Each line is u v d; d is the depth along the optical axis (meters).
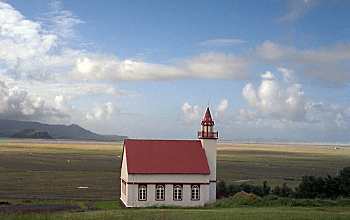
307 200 70.62
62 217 51.22
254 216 53.00
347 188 76.81
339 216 53.22
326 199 73.81
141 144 80.69
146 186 77.06
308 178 80.06
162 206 75.00
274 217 52.28
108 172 145.62
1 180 117.62
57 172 142.62
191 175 78.25
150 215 53.94
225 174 143.12
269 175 142.12
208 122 82.12
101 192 98.94
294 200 70.50
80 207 72.12
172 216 53.03
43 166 164.38
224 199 76.38
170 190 77.69
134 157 78.56
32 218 50.38
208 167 79.25
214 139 81.81
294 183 117.69
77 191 99.81
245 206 68.94
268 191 83.44
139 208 71.56
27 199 84.00
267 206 68.12
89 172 144.50
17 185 108.06
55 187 106.06
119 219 50.59
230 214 55.00
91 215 53.50
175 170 77.88
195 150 81.31
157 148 80.50
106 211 60.66
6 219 49.66
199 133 83.12
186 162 79.31
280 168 173.00
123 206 76.12
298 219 51.12
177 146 81.38
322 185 78.19
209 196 79.38
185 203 77.75
